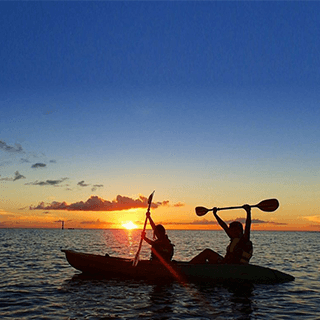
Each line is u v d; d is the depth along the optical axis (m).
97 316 6.29
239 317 6.30
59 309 6.79
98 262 10.62
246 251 9.94
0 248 24.69
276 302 7.49
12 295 8.03
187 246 29.64
